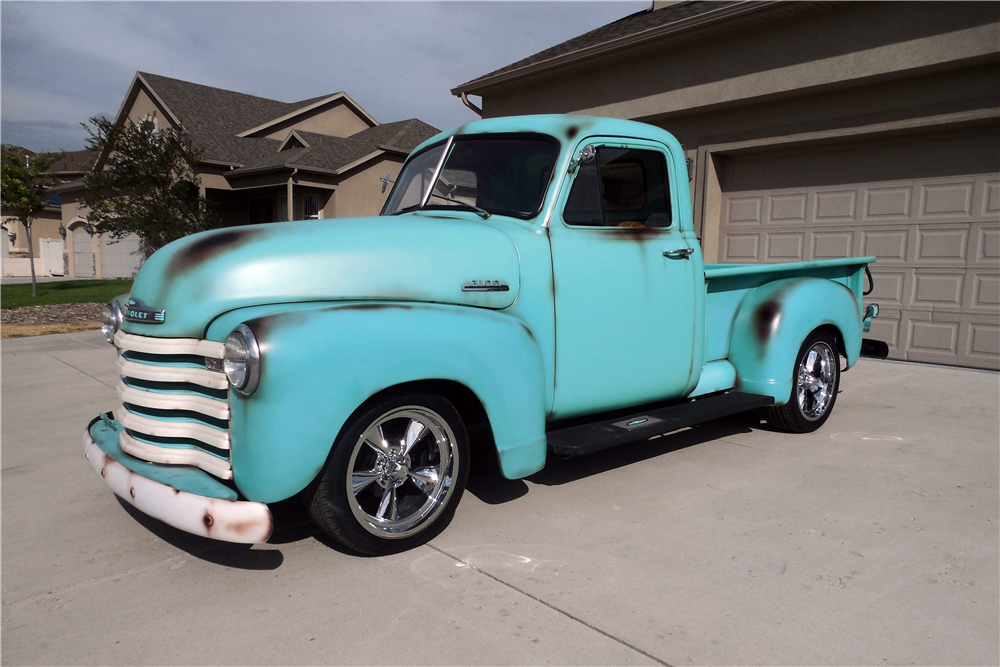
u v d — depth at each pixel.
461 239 3.22
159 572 2.84
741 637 2.37
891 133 7.68
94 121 16.09
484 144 3.85
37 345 9.22
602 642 2.33
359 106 25.45
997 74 6.82
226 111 24.05
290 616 2.48
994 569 2.88
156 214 16.33
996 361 7.25
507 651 2.27
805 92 8.15
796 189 8.71
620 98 10.11
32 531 3.27
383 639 2.34
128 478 2.69
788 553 3.01
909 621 2.48
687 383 4.23
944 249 7.51
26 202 16.06
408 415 2.92
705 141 9.33
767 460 4.34
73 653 2.26
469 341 2.98
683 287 4.09
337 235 3.00
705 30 8.52
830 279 5.32
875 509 3.52
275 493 2.52
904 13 7.15
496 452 3.13
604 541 3.12
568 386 3.59
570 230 3.57
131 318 2.88
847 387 6.55
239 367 2.45
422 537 3.04
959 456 4.41
